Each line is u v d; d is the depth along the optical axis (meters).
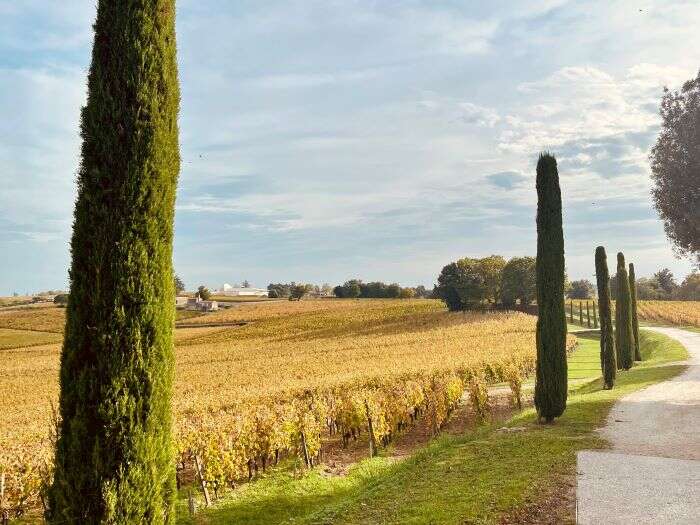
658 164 28.58
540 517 8.80
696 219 26.83
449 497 10.04
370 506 10.27
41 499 14.45
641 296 138.88
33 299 165.62
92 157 6.74
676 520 8.54
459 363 34.62
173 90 7.37
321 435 23.31
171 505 6.96
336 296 173.00
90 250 6.64
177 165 7.38
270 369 46.59
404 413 22.08
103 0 7.02
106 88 6.83
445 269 116.31
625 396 23.34
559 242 18.86
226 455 15.05
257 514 13.23
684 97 27.72
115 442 6.46
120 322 6.59
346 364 44.44
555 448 13.75
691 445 14.00
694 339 56.09
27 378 54.62
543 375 18.03
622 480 10.77
